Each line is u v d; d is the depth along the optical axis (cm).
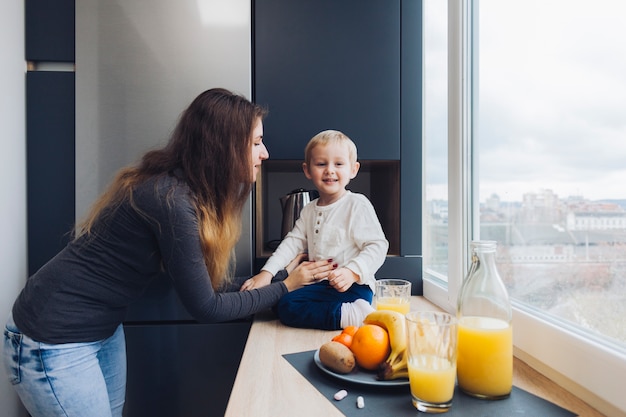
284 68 143
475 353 64
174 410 131
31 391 86
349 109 144
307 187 180
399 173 147
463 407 61
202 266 88
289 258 129
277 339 96
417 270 147
